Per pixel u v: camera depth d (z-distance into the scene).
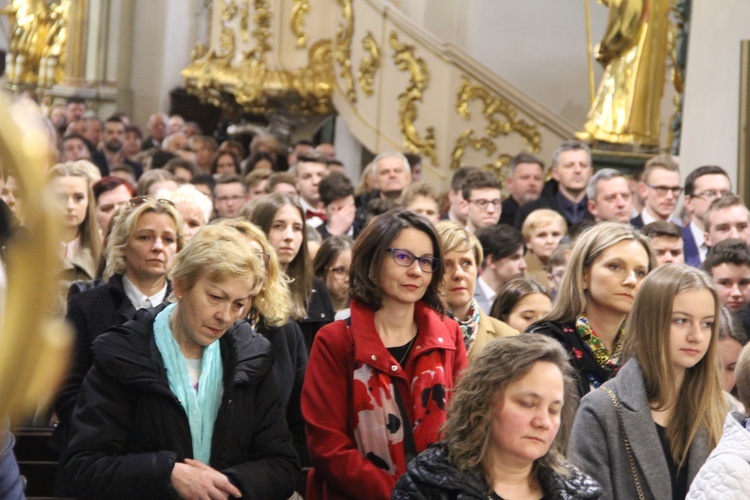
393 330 4.58
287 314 5.05
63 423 4.73
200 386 4.22
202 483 3.97
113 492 3.99
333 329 4.58
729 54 10.56
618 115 12.26
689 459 4.09
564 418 3.65
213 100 19.67
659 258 7.05
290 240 5.93
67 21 24.28
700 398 4.12
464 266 5.36
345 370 4.50
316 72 18.28
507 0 18.19
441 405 4.39
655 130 12.35
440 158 16.61
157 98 24.66
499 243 7.05
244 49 18.83
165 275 5.29
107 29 24.48
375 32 17.20
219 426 4.18
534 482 3.56
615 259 4.71
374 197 10.77
